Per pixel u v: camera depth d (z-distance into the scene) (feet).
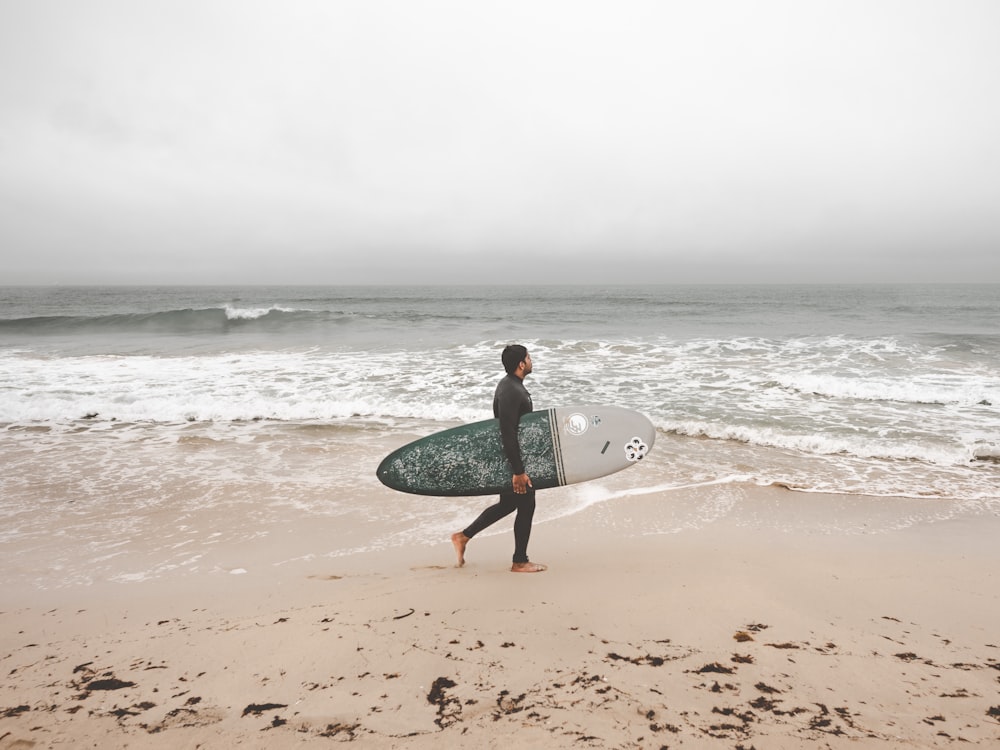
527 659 7.72
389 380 36.24
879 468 20.53
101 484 18.90
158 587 11.68
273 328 73.56
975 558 12.74
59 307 144.25
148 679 7.47
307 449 22.97
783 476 19.65
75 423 27.04
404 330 71.51
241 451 22.71
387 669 7.49
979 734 6.14
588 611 9.34
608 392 32.45
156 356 47.83
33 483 18.97
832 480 19.27
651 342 55.26
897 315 97.96
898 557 12.75
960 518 15.98
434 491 12.19
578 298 190.90
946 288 379.35
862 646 8.25
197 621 9.56
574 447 12.27
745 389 33.19
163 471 20.26
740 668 7.53
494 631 8.58
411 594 10.21
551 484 12.09
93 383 35.37
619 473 19.94
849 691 7.01
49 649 8.62
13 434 25.21
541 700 6.72
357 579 11.62
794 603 9.82
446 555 13.37
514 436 10.84
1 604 10.87
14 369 40.75
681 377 36.78
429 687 7.05
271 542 14.42
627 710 6.50
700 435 24.86
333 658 7.82
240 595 10.92
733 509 16.71
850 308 118.11
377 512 16.55
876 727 6.25
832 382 32.50
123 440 24.32
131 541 14.51
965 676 7.45
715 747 5.84
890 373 37.88
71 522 15.76
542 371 39.22
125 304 163.63
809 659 7.80
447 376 37.40
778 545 13.83
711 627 8.76
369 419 27.91
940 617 9.39
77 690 7.23
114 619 9.88
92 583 12.01
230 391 33.14
